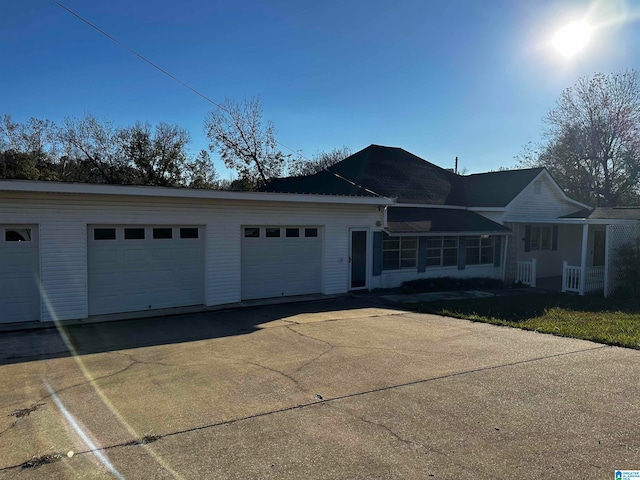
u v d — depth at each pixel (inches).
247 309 447.5
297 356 277.7
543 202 764.0
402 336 335.3
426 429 173.3
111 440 163.5
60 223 376.5
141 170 1389.0
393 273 596.1
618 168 1135.6
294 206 502.6
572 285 611.5
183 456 152.1
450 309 448.8
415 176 773.3
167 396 207.9
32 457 150.9
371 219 564.1
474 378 235.5
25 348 297.0
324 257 528.7
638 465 146.9
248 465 146.5
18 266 366.6
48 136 1397.6
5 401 201.5
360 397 207.2
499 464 147.2
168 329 356.2
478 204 733.9
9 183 346.3
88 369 249.4
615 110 1117.1
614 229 584.1
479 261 689.6
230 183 1582.2
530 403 200.5
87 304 391.2
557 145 1227.9
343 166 810.2
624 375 241.8
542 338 331.0
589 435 168.9
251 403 199.5
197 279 450.3
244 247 479.2
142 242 419.2
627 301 530.0
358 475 140.3
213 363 262.1
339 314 426.9
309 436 167.2
